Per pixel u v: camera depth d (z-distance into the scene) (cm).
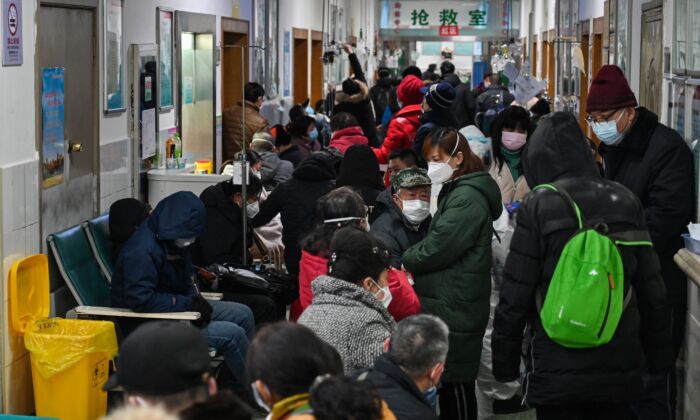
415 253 509
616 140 493
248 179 693
